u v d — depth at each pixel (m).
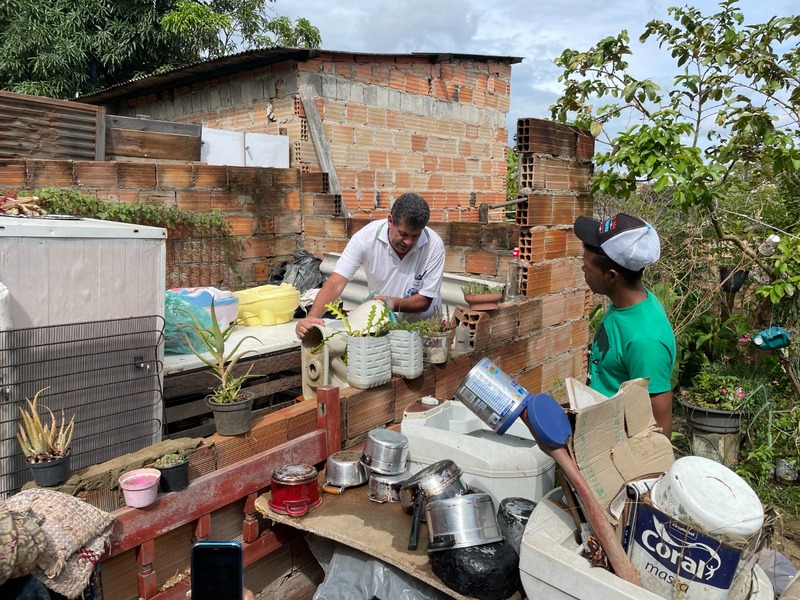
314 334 3.08
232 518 2.48
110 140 5.18
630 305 2.27
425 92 8.55
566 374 4.93
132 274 2.40
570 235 4.70
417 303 3.50
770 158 4.75
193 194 5.29
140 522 2.06
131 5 12.65
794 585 1.65
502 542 1.94
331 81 7.39
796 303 4.90
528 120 4.09
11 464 2.07
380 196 8.07
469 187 9.46
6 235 2.03
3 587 1.57
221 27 12.57
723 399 4.57
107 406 2.35
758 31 4.88
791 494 4.24
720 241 5.41
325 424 2.73
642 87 4.87
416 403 2.91
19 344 2.07
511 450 2.39
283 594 2.78
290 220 6.13
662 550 1.57
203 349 3.54
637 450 1.90
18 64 11.84
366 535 2.20
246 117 7.93
